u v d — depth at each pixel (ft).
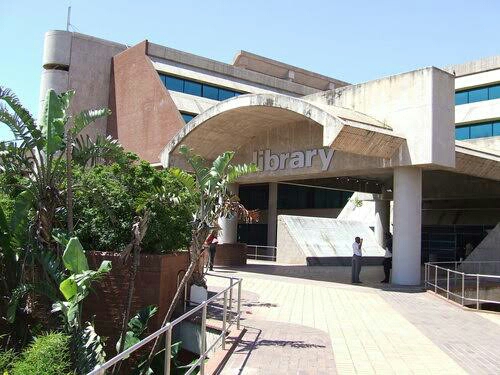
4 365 22.45
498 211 108.06
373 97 61.36
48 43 153.79
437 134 55.72
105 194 37.47
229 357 25.61
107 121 154.71
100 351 28.45
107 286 35.70
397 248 57.98
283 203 146.20
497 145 129.59
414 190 58.08
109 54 159.02
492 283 57.16
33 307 33.30
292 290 51.72
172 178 41.42
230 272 69.05
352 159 62.80
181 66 146.41
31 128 32.96
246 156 78.79
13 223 31.22
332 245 95.50
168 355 17.12
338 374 23.17
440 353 27.43
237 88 152.76
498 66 138.31
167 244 38.40
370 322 35.88
